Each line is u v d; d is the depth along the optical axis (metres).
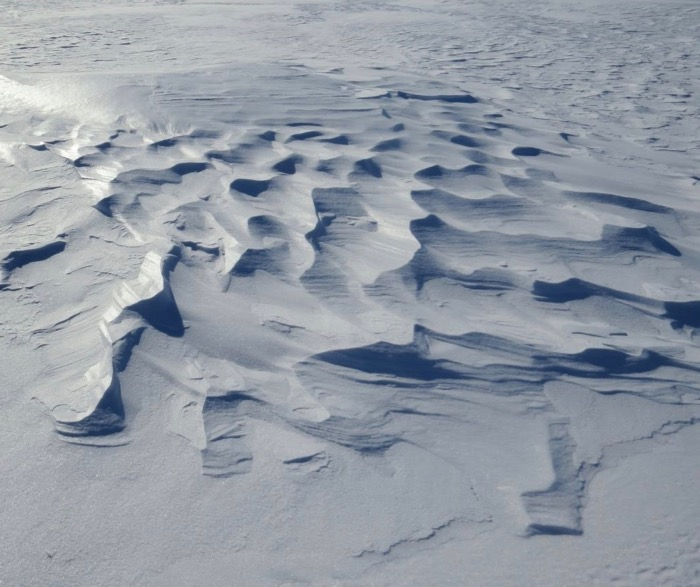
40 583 1.16
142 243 2.37
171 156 3.43
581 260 2.50
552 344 1.93
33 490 1.34
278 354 1.79
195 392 1.62
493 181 3.31
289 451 1.46
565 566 1.21
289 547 1.24
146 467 1.41
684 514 1.34
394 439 1.53
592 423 1.62
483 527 1.29
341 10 13.60
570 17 12.95
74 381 1.64
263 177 3.14
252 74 5.50
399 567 1.20
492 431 1.57
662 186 3.51
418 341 1.88
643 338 2.03
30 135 3.79
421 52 8.69
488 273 2.35
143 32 9.72
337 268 2.30
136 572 1.18
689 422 1.64
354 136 3.99
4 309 1.99
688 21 12.16
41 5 13.58
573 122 5.14
